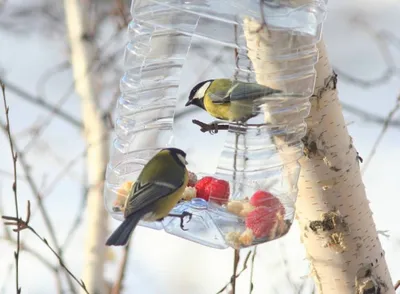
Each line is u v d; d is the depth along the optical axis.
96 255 10.62
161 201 7.57
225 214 7.46
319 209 7.29
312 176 7.25
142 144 8.45
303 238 7.47
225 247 7.84
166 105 8.55
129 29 8.41
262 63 7.18
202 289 12.41
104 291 10.55
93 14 12.46
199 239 7.92
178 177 7.69
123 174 8.34
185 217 7.92
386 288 7.38
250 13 6.87
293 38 6.98
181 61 8.54
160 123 8.54
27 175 10.33
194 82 13.08
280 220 7.35
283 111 7.26
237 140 7.61
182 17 7.60
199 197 8.04
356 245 7.28
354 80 13.62
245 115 7.54
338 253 7.30
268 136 7.43
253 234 7.40
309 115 7.21
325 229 7.28
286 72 7.12
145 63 8.38
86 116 11.51
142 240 14.31
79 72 11.82
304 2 6.86
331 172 7.21
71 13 12.18
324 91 7.16
